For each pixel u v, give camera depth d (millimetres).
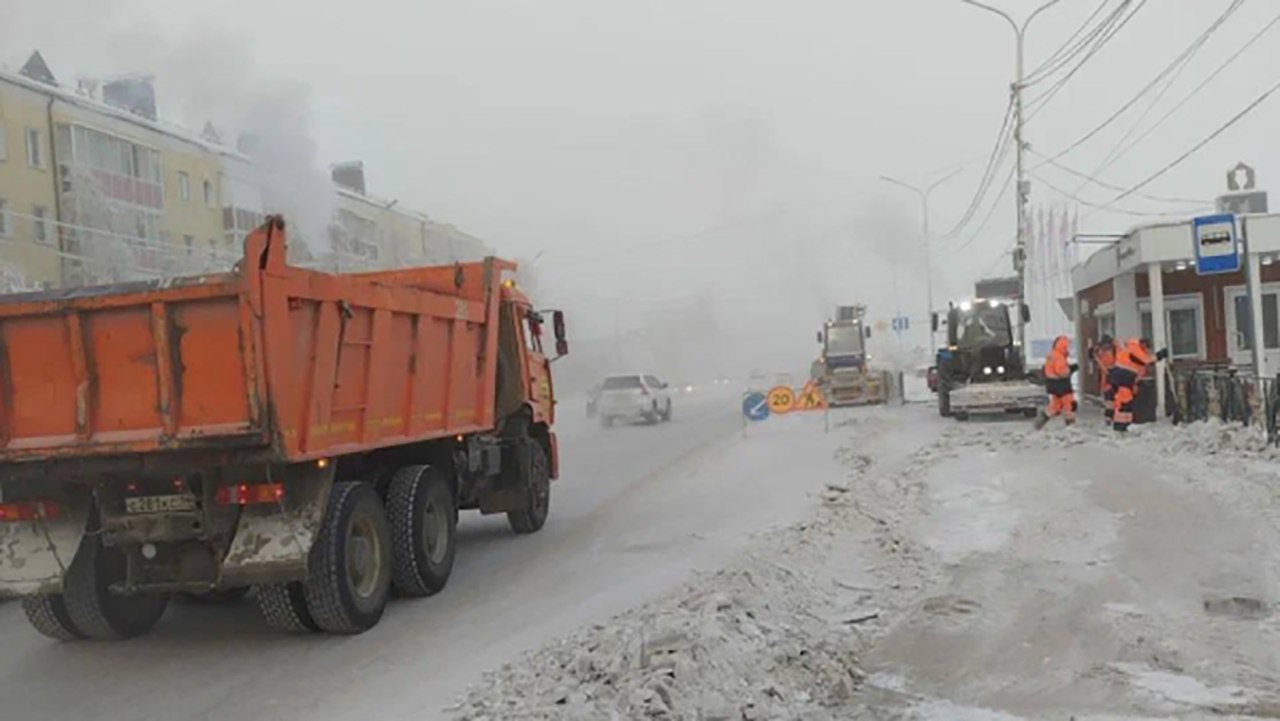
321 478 7836
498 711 5957
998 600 8000
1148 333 24188
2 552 7914
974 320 26688
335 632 8281
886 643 7109
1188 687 6000
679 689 5891
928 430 21859
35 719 6621
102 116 30688
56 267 27656
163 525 7758
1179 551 9133
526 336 12805
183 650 8117
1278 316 23406
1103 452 15648
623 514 13672
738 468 17422
